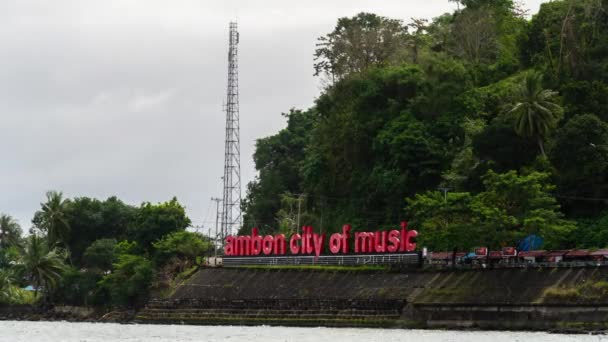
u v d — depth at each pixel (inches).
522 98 7106.3
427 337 5315.0
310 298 6988.2
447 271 6505.9
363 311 6619.1
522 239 6274.6
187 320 7672.2
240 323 7308.1
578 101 7352.4
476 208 6338.6
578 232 6501.0
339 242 7529.5
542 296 5708.7
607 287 5433.1
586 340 4800.7
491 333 5575.8
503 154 7185.0
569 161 6835.6
